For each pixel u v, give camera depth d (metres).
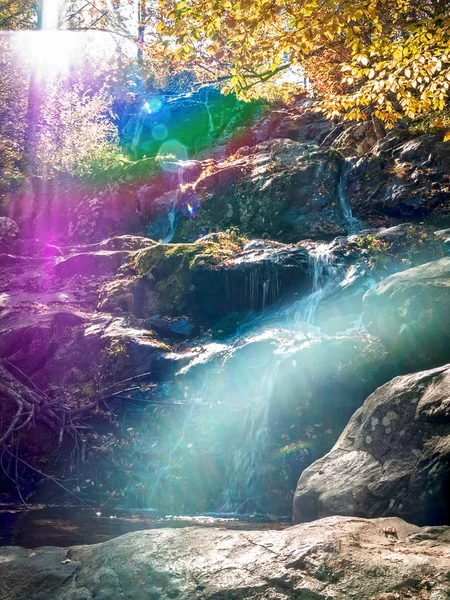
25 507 7.70
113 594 3.16
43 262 14.59
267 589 3.04
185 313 11.70
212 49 8.55
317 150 15.35
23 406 9.08
